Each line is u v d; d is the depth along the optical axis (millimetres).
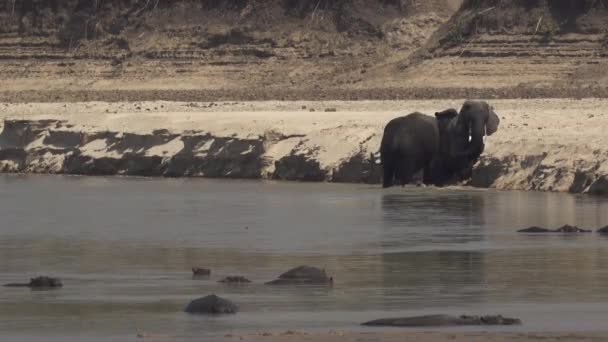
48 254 31156
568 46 113875
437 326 20625
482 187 48062
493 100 83625
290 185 51094
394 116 62062
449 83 112562
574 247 30922
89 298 24203
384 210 40531
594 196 43781
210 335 20266
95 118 65188
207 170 57469
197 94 106125
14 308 23078
